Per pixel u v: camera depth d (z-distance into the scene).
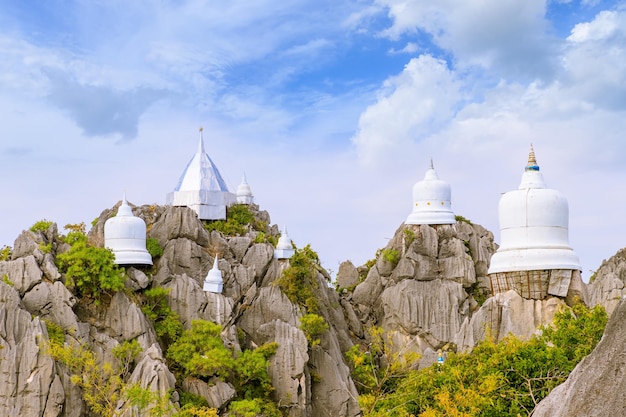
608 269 106.31
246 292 108.25
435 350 116.06
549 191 79.19
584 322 58.59
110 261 94.31
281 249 114.69
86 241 102.12
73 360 84.06
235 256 113.50
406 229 125.69
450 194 128.88
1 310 85.19
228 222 122.56
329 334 106.50
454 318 117.56
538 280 76.38
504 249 79.50
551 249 77.25
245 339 103.62
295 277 108.50
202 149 129.12
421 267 121.88
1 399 81.44
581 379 21.86
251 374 93.12
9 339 84.25
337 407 101.12
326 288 118.19
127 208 104.56
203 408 81.19
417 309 118.19
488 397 50.09
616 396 20.66
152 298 99.06
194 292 101.31
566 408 21.84
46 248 95.44
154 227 110.25
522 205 78.69
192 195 122.62
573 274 76.81
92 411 84.12
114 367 87.88
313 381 102.00
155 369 83.12
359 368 76.12
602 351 21.67
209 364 90.31
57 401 81.88
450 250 123.56
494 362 53.78
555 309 75.38
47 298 90.31
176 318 98.12
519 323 76.00
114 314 93.00
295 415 95.62
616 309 21.91
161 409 74.94
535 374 52.38
